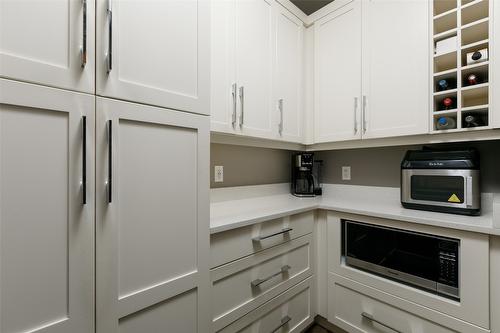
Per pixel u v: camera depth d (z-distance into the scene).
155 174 0.86
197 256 0.99
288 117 1.84
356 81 1.74
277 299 1.45
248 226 1.27
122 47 0.78
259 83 1.61
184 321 0.95
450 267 1.23
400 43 1.54
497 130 1.26
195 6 0.99
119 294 0.78
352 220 1.60
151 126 0.85
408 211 1.48
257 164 2.03
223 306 1.16
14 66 0.60
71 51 0.69
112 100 0.76
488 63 1.24
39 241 0.64
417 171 1.50
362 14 1.71
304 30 1.99
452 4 1.45
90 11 0.72
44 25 0.65
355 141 1.82
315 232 1.77
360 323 1.56
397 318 1.40
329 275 1.71
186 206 0.95
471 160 1.32
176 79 0.92
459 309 1.19
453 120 1.37
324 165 2.31
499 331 1.09
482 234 1.13
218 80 1.38
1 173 0.59
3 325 0.59
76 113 0.69
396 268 1.42
